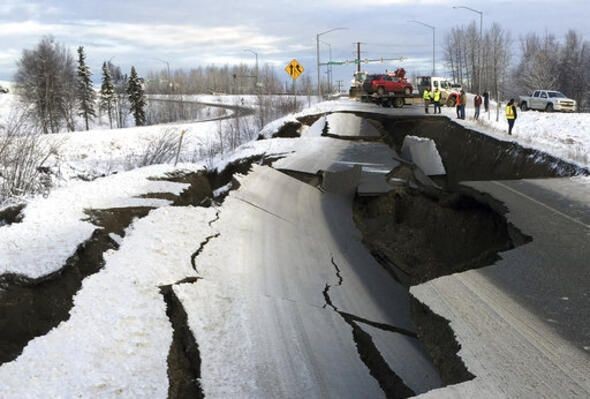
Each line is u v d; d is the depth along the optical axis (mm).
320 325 7566
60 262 6848
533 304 6582
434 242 12773
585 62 81438
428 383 6438
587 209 10805
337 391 6148
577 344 5590
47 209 8938
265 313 7602
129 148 38938
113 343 5770
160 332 6262
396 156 19781
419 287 7254
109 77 78625
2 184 12383
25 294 6297
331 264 10297
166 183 11680
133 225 9180
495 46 77625
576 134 23766
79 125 76188
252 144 21828
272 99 54500
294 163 17344
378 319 8195
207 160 23828
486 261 9305
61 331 5832
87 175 18047
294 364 6523
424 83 43438
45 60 61406
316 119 29375
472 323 6133
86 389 5000
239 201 12508
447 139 25344
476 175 20094
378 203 14961
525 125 27750
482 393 4801
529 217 10352
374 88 38906
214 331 6867
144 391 5219
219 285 8031
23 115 19406
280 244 10586
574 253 8305
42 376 5062
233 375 6113
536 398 4688
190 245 9008
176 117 79375
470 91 94812
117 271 7359
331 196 15281
